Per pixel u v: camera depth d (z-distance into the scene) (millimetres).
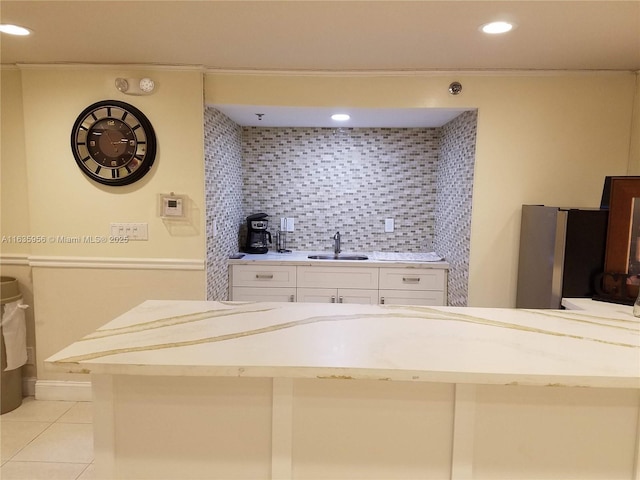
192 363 1211
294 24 2068
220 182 3332
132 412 1382
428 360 1252
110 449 1388
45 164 2889
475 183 2932
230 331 1479
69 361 1222
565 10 1867
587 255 2309
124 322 1570
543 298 2531
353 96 2902
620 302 2141
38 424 2715
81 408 2920
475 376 1183
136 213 2916
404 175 3998
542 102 2859
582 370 1203
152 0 1825
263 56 2584
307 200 4066
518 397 1351
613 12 1880
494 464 1380
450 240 3471
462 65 2730
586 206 2908
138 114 2818
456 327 1559
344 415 1368
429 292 3488
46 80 2822
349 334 1465
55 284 2965
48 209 2920
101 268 2951
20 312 2895
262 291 3549
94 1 1843
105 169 2855
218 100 2898
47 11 1944
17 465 2314
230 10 1919
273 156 4027
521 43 2305
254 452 1392
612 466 1382
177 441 1391
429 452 1377
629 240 2148
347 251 4074
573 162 2889
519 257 2938
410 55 2535
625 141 2865
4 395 2834
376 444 1378
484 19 1981
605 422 1365
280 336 1434
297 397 1364
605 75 2814
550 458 1378
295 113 3223
